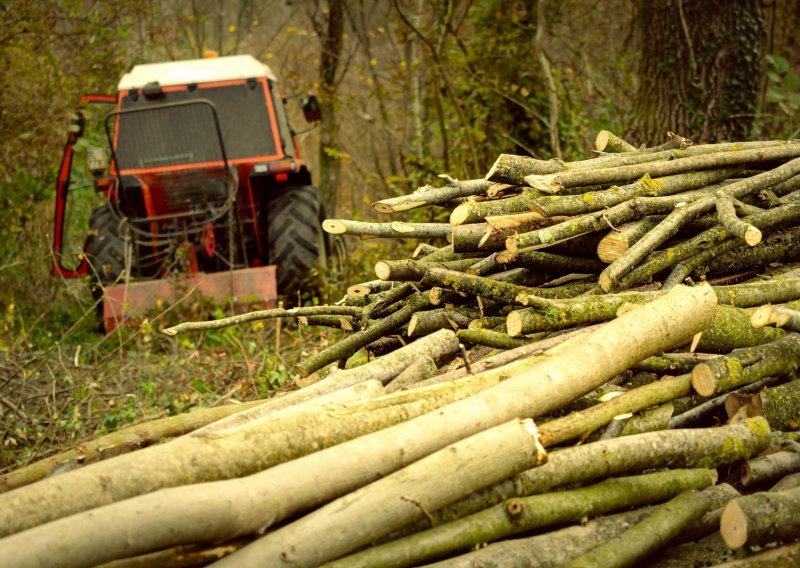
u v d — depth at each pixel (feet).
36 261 37.60
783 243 15.03
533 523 9.82
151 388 22.00
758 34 29.73
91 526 7.89
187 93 33.47
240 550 8.69
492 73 36.58
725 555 10.34
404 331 14.62
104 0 45.60
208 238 30.96
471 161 36.94
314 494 9.06
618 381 12.46
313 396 12.06
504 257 12.99
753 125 29.96
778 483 11.17
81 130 34.99
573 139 37.35
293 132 36.29
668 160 15.55
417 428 9.79
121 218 31.40
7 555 7.59
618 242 13.32
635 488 10.52
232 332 26.43
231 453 9.34
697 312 11.64
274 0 75.10
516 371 11.43
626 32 46.96
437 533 9.43
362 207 54.49
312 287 31.19
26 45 39.19
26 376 21.52
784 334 13.14
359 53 63.57
